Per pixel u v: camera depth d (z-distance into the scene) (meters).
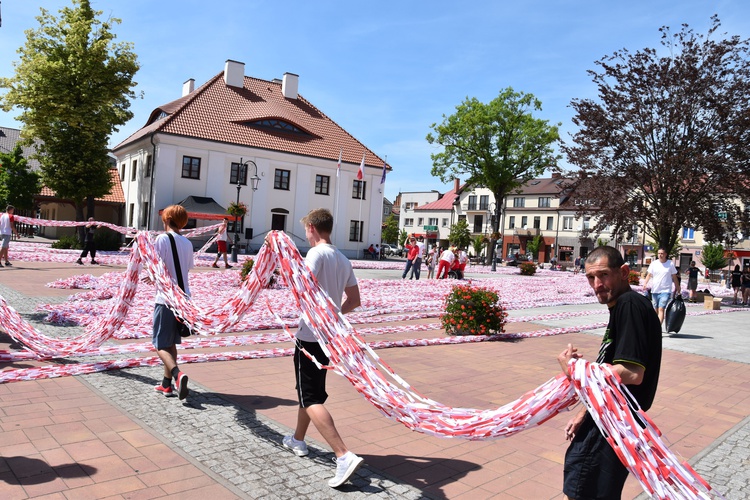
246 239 39.06
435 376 7.03
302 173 41.62
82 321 8.62
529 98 46.47
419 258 21.64
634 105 21.78
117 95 32.44
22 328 6.38
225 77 44.00
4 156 39.44
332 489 3.64
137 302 10.97
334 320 3.74
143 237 5.95
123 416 4.75
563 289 22.31
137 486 3.49
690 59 20.72
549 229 71.56
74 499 3.27
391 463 4.18
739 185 20.33
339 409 5.45
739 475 4.34
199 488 3.52
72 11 31.75
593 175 22.98
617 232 23.05
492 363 8.05
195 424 4.66
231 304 4.77
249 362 7.15
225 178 38.53
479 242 65.50
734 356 10.08
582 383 2.46
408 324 11.27
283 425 4.78
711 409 6.36
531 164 47.44
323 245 4.05
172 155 36.41
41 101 30.20
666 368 8.69
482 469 4.18
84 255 20.45
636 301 2.49
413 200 90.00
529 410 2.81
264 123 41.66
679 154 20.56
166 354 5.17
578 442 2.64
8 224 17.73
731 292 31.47
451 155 48.47
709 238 21.94
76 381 5.75
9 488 3.34
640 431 2.30
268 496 3.47
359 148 46.03
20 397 5.12
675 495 2.24
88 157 32.44
